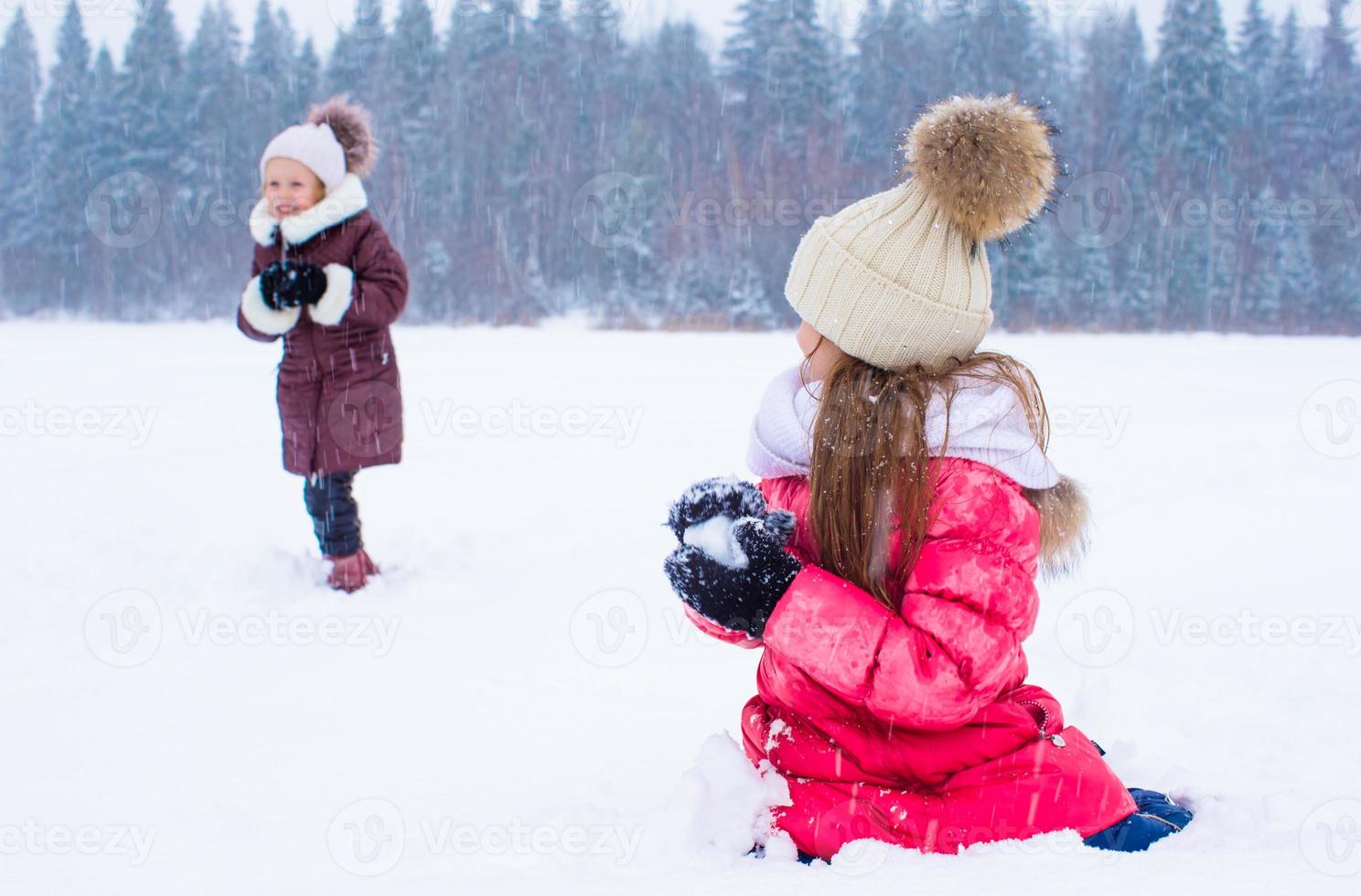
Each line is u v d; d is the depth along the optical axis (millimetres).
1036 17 36406
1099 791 1491
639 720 2426
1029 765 1504
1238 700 2527
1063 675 2725
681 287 31750
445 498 5160
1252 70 37281
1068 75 36906
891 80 35688
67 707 2510
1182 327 32375
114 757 2186
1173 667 2760
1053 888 1233
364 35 36344
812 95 35188
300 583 3729
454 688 2660
